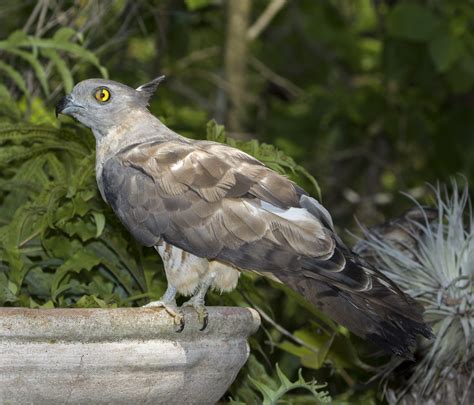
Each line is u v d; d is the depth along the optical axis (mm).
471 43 13203
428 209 8758
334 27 15617
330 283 5785
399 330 5668
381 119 15320
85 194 7777
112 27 11914
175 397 5984
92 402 5707
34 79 10695
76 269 7578
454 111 15062
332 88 16125
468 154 14867
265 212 6051
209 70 16891
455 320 7820
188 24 14234
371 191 16109
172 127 11727
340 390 10570
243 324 6156
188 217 6164
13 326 5406
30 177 8281
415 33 12891
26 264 7844
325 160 15906
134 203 6348
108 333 5605
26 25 10672
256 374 8359
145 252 7992
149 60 14664
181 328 5828
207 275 6371
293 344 9477
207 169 6246
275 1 14734
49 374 5520
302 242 5922
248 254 5988
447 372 7973
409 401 8211
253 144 8055
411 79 14234
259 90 17375
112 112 6902
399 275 8047
